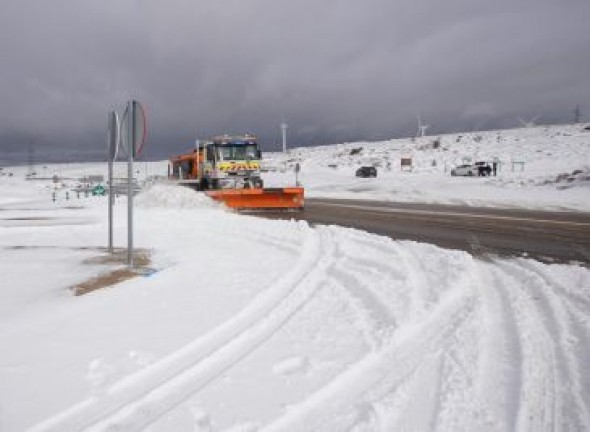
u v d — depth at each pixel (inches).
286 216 843.4
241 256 404.2
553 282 297.6
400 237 540.7
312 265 361.1
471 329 215.5
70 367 182.9
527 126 5177.2
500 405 150.7
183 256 410.3
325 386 163.8
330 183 2240.4
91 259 406.0
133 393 162.7
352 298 266.8
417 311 239.1
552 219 712.4
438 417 143.7
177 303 264.1
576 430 136.9
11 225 677.3
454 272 319.6
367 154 4357.8
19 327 231.1
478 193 1344.7
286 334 213.8
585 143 3134.8
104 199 1338.6
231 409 149.9
